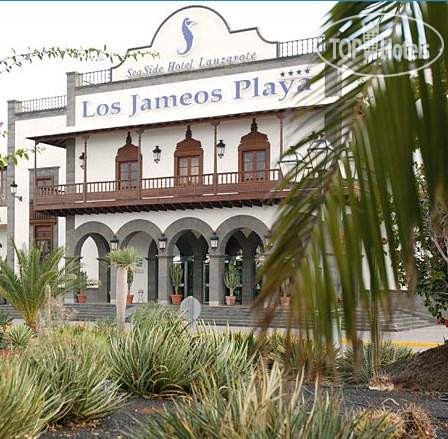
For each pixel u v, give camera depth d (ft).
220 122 94.94
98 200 100.94
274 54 94.94
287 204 6.06
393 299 5.74
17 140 116.37
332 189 5.96
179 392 26.21
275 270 5.89
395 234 5.83
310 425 13.96
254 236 99.96
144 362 26.94
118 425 22.16
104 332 42.60
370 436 14.57
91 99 107.55
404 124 5.98
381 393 28.04
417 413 20.65
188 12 100.83
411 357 34.99
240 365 27.14
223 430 13.74
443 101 6.01
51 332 32.30
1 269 52.08
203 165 99.19
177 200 94.89
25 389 18.95
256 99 94.99
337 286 5.76
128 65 105.19
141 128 98.78
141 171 99.25
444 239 24.08
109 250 107.86
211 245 95.04
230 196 91.30
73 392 22.00
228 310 88.99
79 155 107.96
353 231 5.84
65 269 57.72
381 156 5.94
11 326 52.47
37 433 19.06
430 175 5.93
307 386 25.07
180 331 30.32
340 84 6.16
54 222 112.47
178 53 101.40
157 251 107.65
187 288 105.60
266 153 94.53
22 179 116.16
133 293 106.73
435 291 32.27
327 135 6.07
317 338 5.74
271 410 14.35
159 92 102.17
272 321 5.83
